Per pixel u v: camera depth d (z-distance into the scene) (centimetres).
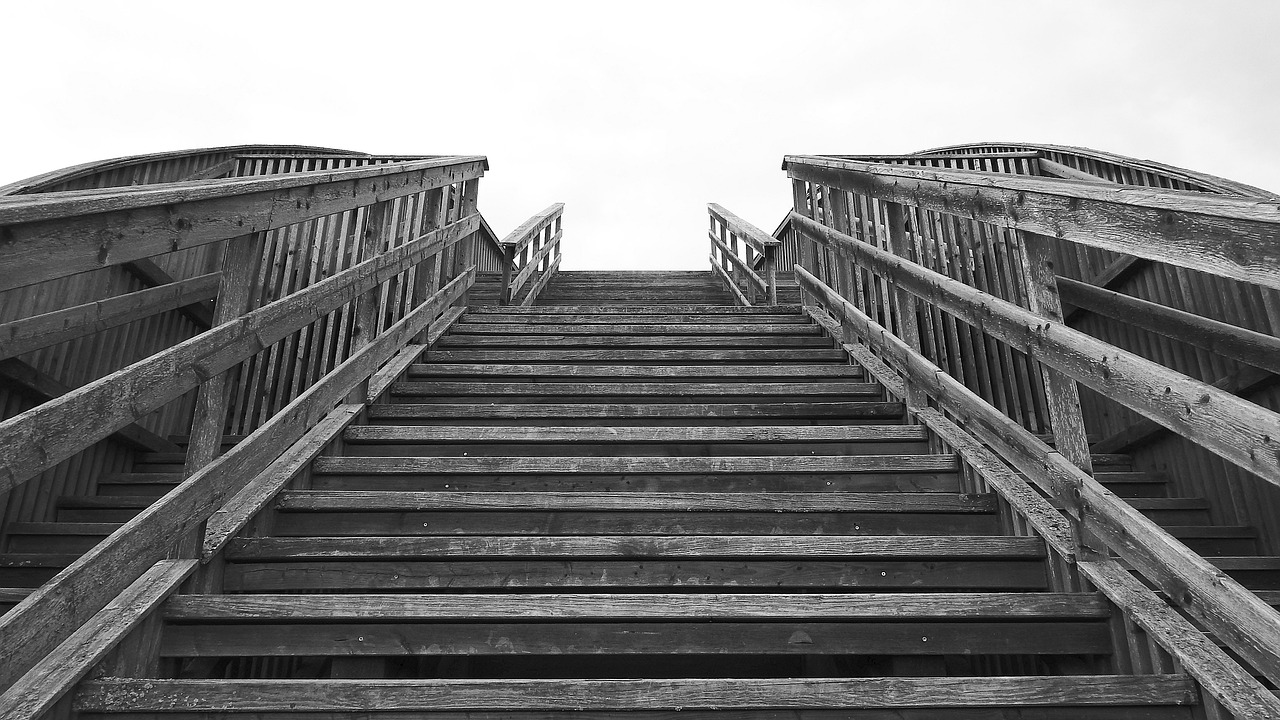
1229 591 126
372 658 162
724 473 232
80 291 330
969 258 445
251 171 499
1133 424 363
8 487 109
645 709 143
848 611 165
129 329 360
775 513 210
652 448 259
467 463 232
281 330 205
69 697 136
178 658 164
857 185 322
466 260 462
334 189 247
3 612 205
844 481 233
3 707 126
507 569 185
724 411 284
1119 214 147
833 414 283
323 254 459
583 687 144
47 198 118
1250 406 117
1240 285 309
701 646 164
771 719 143
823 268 432
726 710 143
